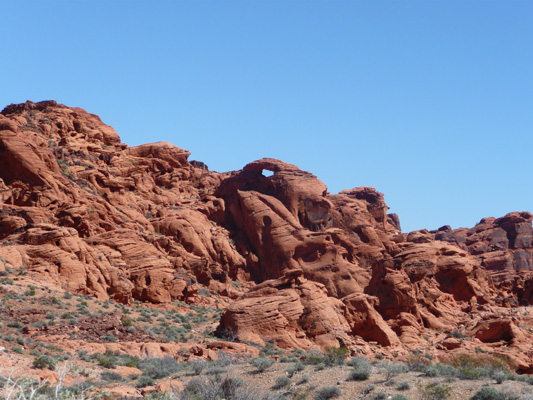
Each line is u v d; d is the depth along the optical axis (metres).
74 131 104.94
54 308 52.19
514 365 56.41
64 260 61.31
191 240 92.31
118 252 71.00
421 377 32.59
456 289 87.50
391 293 77.44
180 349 47.16
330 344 59.34
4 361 34.44
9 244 62.06
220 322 61.00
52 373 32.88
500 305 90.81
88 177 91.06
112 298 64.50
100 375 36.19
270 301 60.50
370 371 33.53
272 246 99.81
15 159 75.44
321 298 64.06
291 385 32.31
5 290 52.31
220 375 34.22
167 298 72.00
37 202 72.81
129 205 94.50
